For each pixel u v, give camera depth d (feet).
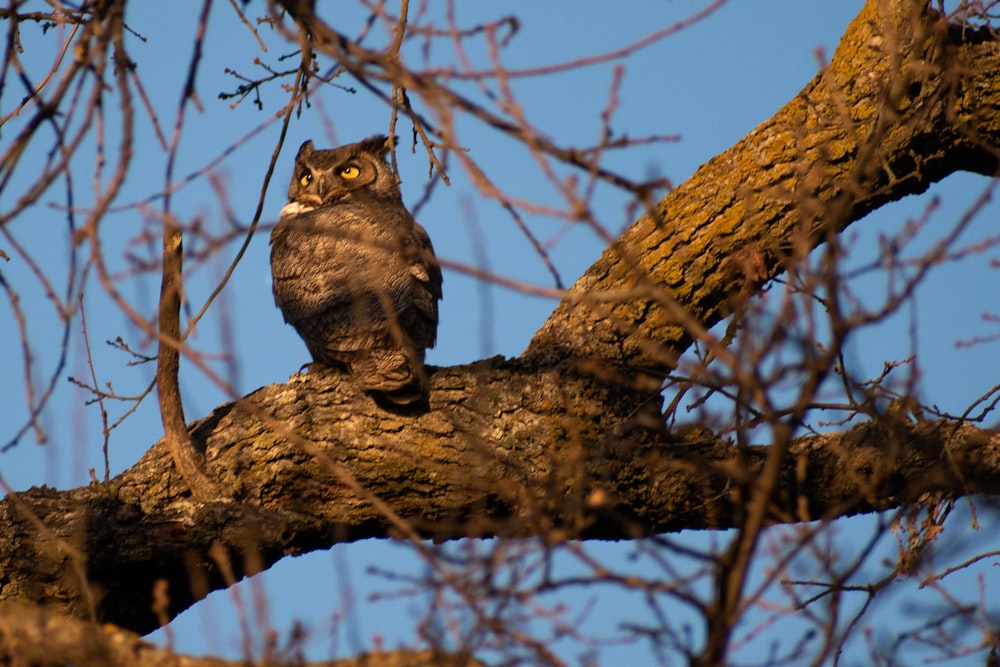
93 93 19.76
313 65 35.29
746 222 36.50
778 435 19.20
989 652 23.97
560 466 24.39
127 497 33.96
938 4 35.37
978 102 37.17
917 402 26.11
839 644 22.45
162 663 22.35
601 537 36.81
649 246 37.58
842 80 37.37
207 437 35.63
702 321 37.73
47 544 32.50
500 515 35.47
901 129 36.40
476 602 18.71
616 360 36.68
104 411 33.12
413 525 34.17
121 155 18.35
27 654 22.40
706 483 35.12
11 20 22.13
